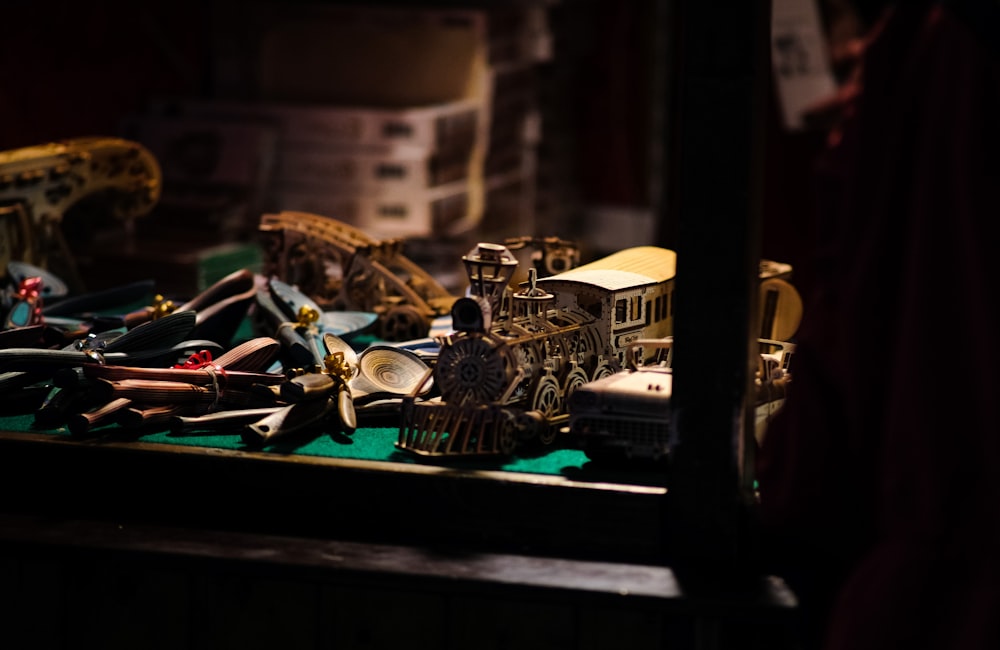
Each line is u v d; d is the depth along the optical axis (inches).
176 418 84.1
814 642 74.7
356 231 113.2
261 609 75.4
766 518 66.9
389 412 88.3
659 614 70.5
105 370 84.5
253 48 201.6
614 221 291.1
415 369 92.8
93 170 127.0
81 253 149.6
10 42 179.6
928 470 59.4
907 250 60.4
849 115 64.0
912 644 60.0
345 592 74.1
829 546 67.8
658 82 284.7
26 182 119.0
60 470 81.8
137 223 174.7
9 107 180.4
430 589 70.8
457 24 199.2
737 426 70.8
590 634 71.3
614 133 290.2
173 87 205.2
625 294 88.2
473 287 83.4
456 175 196.2
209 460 79.6
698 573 71.5
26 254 118.6
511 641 72.4
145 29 199.3
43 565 77.6
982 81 58.5
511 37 214.2
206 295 106.2
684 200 69.8
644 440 76.9
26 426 86.2
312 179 186.1
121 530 78.4
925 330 59.3
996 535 58.7
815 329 64.5
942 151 59.1
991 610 58.1
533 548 75.6
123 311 121.9
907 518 60.2
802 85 223.6
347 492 77.8
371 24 198.5
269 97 205.6
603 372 87.7
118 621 77.3
